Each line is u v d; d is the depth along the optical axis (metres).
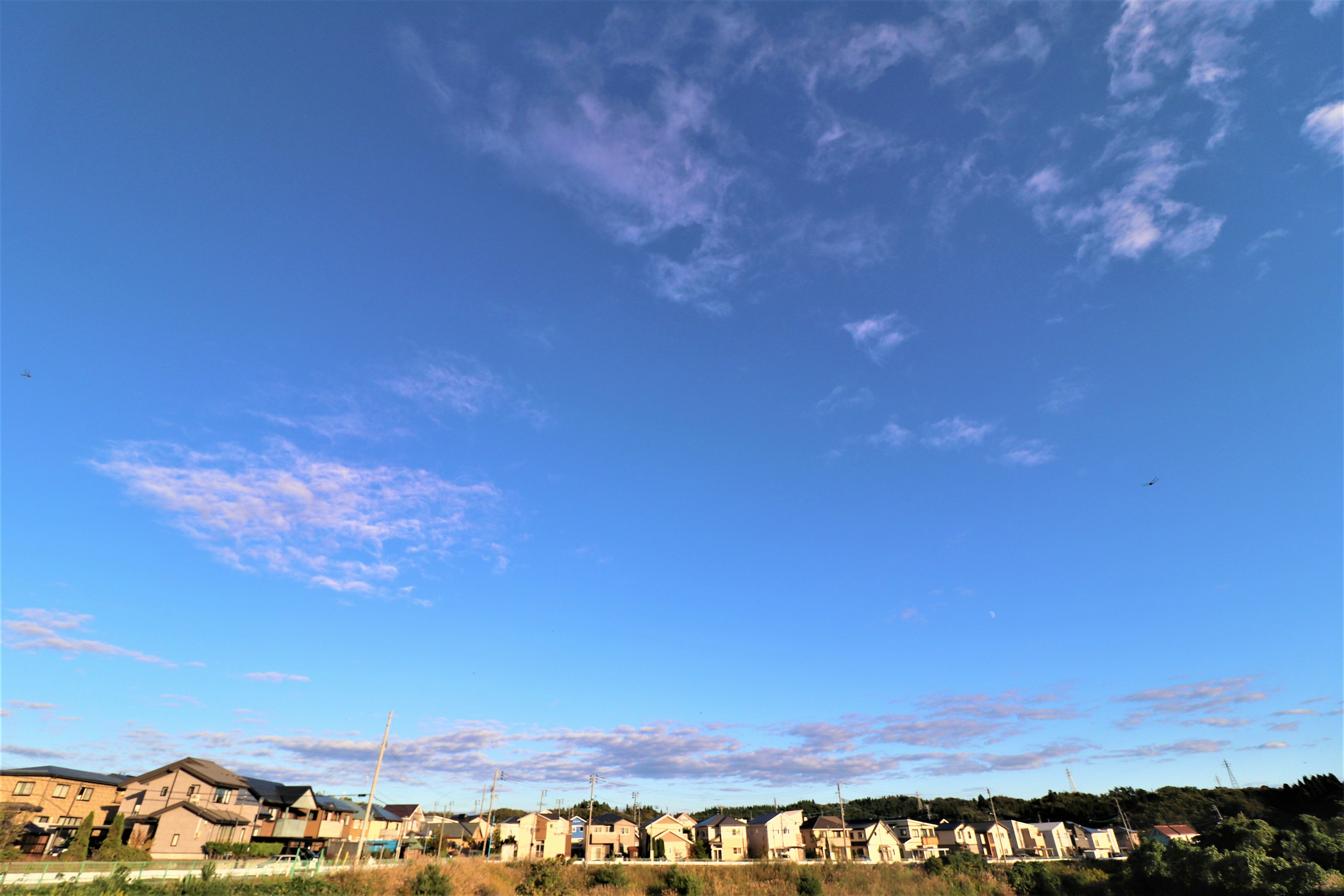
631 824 96.62
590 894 56.12
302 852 67.88
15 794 58.12
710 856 91.94
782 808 98.94
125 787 65.69
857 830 95.81
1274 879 44.75
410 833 93.25
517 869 65.44
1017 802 148.88
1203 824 111.94
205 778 63.81
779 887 61.97
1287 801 111.38
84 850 50.81
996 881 66.75
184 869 40.09
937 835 104.94
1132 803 133.75
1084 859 88.00
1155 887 53.38
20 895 28.80
